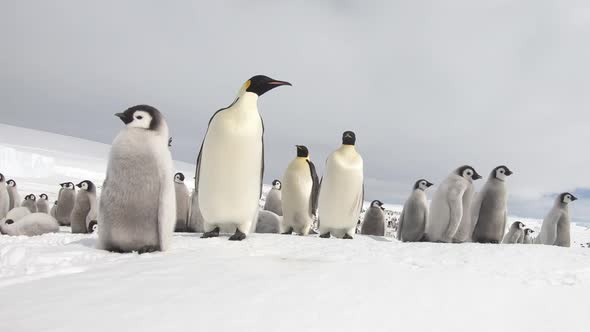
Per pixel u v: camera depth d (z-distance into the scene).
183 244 5.36
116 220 4.54
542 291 3.44
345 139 8.88
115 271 3.41
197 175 6.84
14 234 9.38
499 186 9.33
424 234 9.35
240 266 3.67
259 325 2.35
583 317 2.91
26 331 2.15
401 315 2.67
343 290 3.06
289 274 3.45
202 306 2.59
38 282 3.06
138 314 2.42
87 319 2.33
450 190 8.68
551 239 12.14
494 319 2.75
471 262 4.56
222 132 6.11
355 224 8.98
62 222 14.73
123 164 4.48
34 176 43.69
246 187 6.31
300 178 9.47
